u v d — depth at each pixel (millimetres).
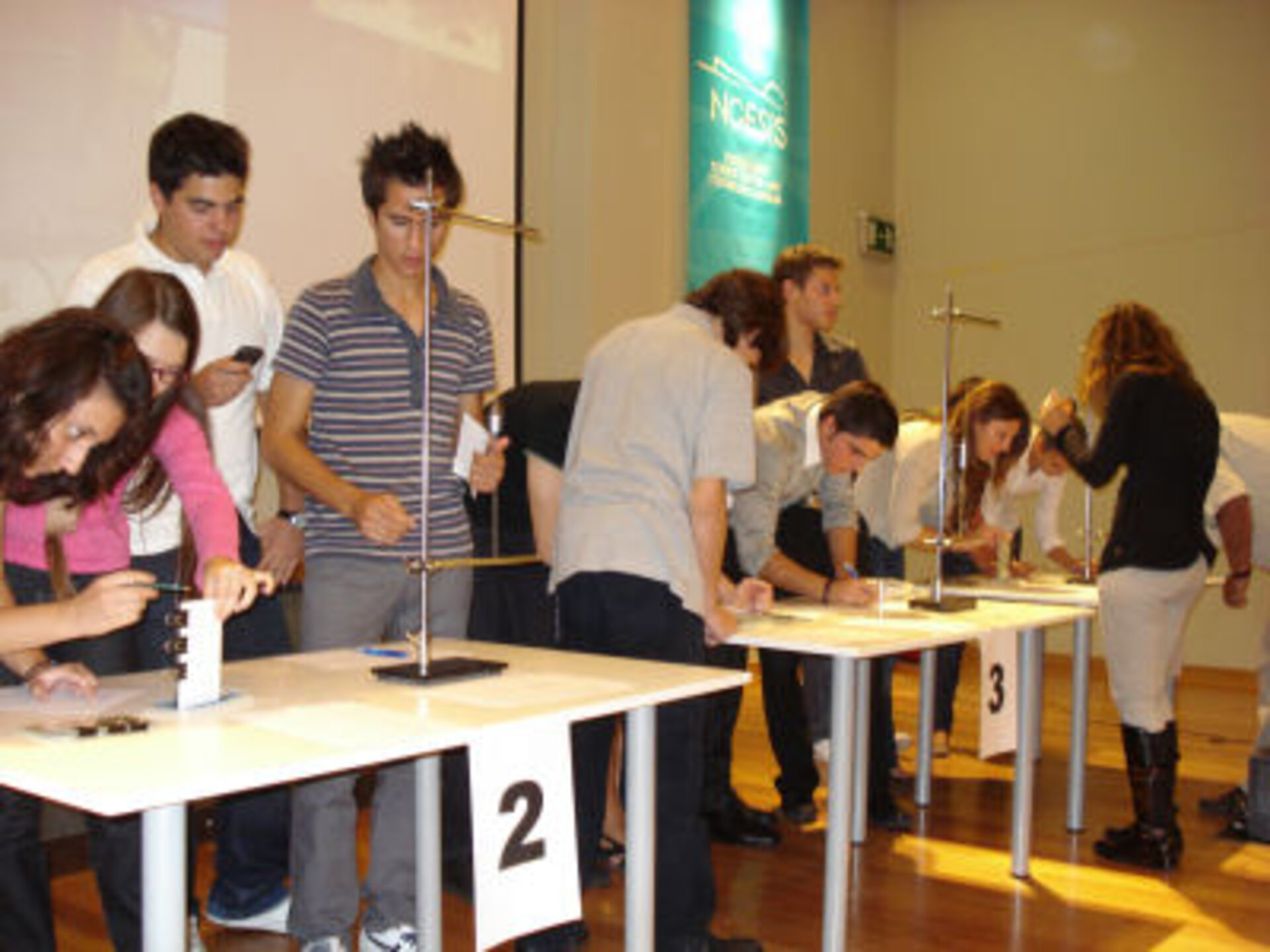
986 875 2869
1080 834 3217
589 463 2041
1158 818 2957
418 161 2057
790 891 2744
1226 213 5820
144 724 1362
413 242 2082
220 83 3156
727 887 2768
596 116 4426
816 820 3291
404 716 1438
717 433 1983
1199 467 2859
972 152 6539
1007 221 6438
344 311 2105
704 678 1719
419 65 3717
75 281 2088
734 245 5312
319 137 3414
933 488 3670
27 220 2768
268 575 1608
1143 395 2861
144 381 1434
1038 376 6359
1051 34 6297
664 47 4797
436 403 2170
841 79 6312
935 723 4090
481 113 3945
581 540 1996
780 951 2402
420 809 1948
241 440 2318
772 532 2637
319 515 2119
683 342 2045
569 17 4453
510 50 4047
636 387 2039
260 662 1822
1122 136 6094
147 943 1225
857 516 3443
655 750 2008
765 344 2148
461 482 2264
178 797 1117
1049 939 2477
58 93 2814
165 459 1734
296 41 3338
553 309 4473
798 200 5770
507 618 2717
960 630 2307
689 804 2021
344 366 2109
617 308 4578
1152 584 2852
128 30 2945
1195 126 5898
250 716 1427
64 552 1731
